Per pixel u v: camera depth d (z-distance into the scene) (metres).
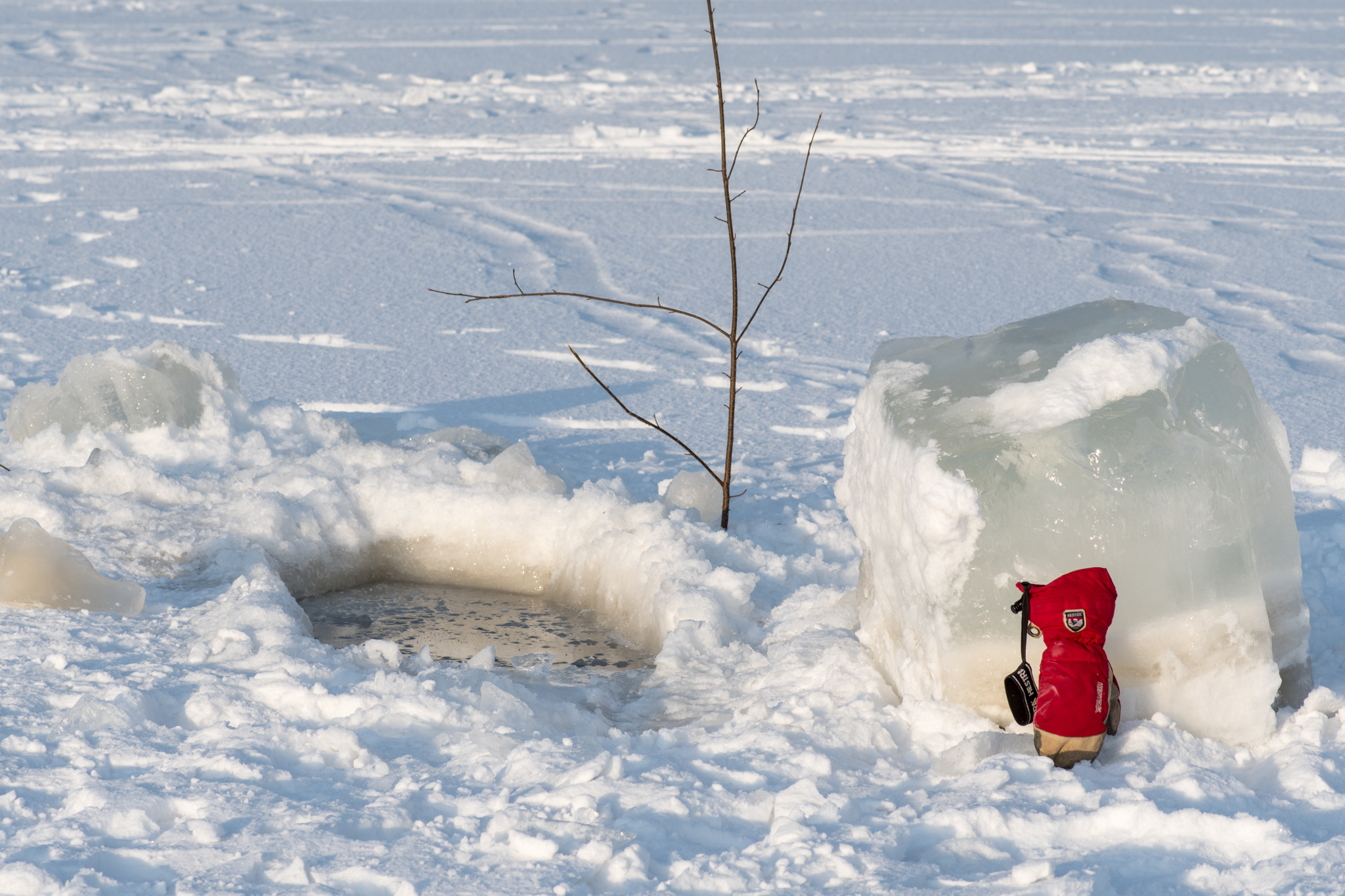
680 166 16.34
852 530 5.55
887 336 9.27
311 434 6.57
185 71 23.84
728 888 2.60
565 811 2.93
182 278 10.76
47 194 14.19
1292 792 3.03
